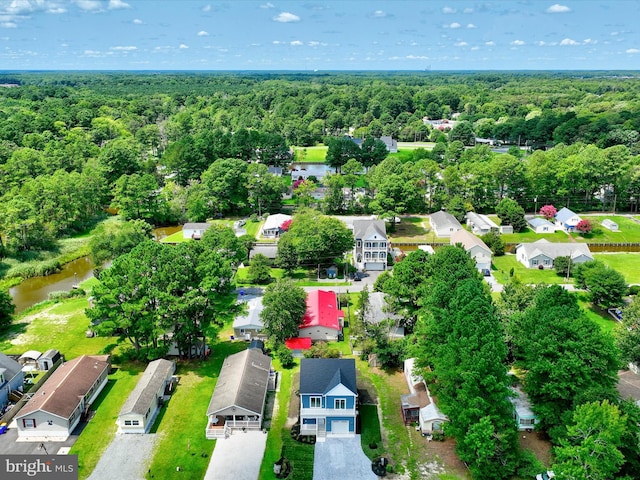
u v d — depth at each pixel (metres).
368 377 54.75
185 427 46.81
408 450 43.97
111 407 49.72
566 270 83.62
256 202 118.69
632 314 56.22
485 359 41.09
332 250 83.69
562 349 43.50
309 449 44.00
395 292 61.06
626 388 47.66
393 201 106.38
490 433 38.53
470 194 116.69
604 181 114.69
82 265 93.19
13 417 48.25
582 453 35.16
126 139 154.50
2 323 66.56
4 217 90.38
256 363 52.97
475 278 58.53
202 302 54.34
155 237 106.06
